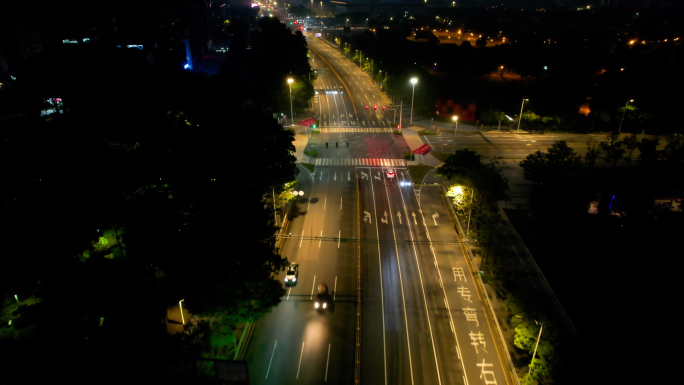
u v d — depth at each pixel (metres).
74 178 60.44
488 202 69.00
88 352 38.66
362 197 88.50
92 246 53.59
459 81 162.75
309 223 78.94
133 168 63.34
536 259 67.94
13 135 66.94
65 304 43.03
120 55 113.31
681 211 75.69
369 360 51.22
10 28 117.25
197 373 44.75
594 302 59.44
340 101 155.62
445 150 111.44
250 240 50.69
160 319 43.41
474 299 60.62
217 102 123.50
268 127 74.38
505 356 51.56
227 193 54.44
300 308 58.88
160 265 48.12
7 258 48.31
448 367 50.28
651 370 48.31
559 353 45.47
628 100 122.19
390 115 140.12
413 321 56.91
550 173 81.69
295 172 77.88
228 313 47.84
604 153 107.69
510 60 160.88
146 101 88.62
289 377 48.88
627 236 71.56
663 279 63.22
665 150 97.50
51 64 95.69
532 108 132.12
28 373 40.09
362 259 69.06
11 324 48.69
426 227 77.75
